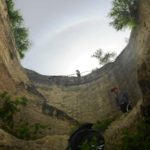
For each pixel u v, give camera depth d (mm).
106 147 7918
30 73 22844
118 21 16953
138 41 16203
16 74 15023
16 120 9984
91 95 20234
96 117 17094
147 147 6223
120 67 19984
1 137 6883
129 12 16812
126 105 12906
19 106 11297
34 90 15922
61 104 19906
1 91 11086
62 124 12555
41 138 8797
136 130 7434
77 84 22719
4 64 13516
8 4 19875
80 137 6445
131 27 16797
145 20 14883
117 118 10672
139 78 7254
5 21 17578
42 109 13195
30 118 11250
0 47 14078
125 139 6816
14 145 6930
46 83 22750
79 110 18766
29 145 7496
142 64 7230
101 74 22453
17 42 20500
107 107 17438
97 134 6559
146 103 7168
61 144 8219
